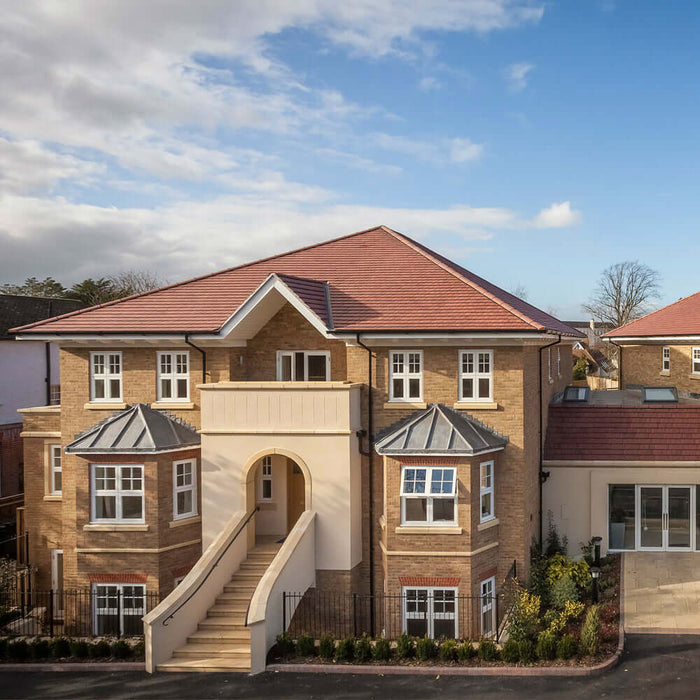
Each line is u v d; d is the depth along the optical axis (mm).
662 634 14828
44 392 32844
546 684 12828
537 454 20062
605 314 75188
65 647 14523
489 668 13383
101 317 18641
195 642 14812
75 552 17750
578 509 20609
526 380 17906
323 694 12648
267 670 13648
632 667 13422
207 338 17469
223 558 16250
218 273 20875
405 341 17203
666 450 20453
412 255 20938
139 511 17266
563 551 20188
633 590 17375
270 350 19109
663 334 32281
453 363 17500
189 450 17766
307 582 16453
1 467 27156
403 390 17703
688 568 18969
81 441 17188
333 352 18953
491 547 16906
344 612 16812
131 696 12734
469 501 16250
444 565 16312
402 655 13992
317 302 17984
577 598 16531
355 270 20344
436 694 12531
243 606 15773
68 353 18625
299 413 17031
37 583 20062
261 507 18766
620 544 20750
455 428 16562
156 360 18406
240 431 17125
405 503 16609
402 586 16484
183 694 12758
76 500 17234
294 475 18984
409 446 16328
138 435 17203
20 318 33906
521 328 16516
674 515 20594
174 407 18250
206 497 17312
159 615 13961
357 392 17422
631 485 20672
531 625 14641
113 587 17281
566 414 21984
